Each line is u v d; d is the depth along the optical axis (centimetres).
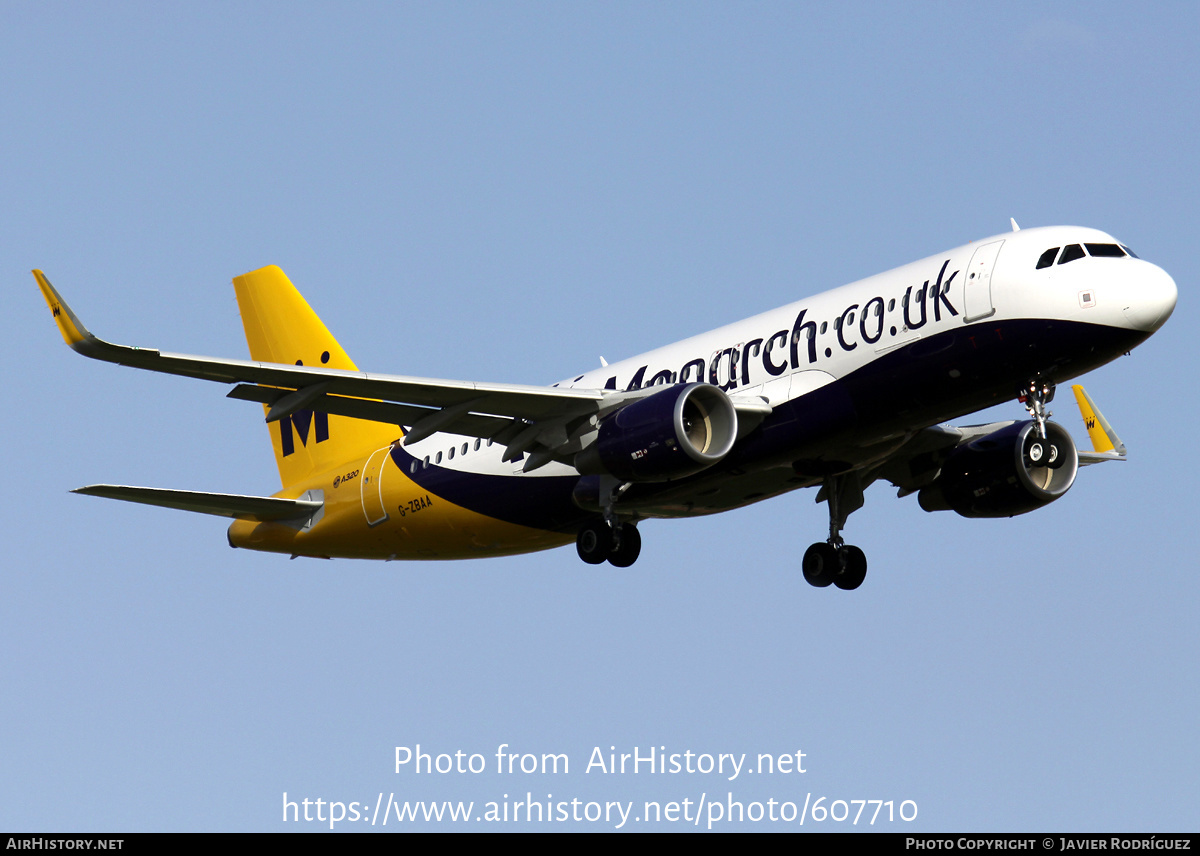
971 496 9775
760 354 8606
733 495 9038
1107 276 7619
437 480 9881
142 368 7538
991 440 9725
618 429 8306
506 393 8331
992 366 7831
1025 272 7750
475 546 10088
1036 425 8112
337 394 8431
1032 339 7694
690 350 9044
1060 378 7931
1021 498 9619
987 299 7788
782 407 8338
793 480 8912
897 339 8050
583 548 9319
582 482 9112
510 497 9512
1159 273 7688
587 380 9538
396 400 8456
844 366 8212
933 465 9844
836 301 8450
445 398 8412
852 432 8256
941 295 7956
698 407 8294
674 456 8050
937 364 7931
